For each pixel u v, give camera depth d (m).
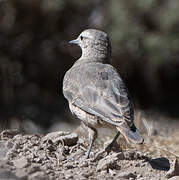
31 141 9.67
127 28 20.00
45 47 21.09
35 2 20.23
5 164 8.05
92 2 20.72
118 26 20.17
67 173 8.32
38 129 17.45
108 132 12.66
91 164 8.92
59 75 21.31
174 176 8.48
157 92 21.86
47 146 9.41
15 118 18.34
